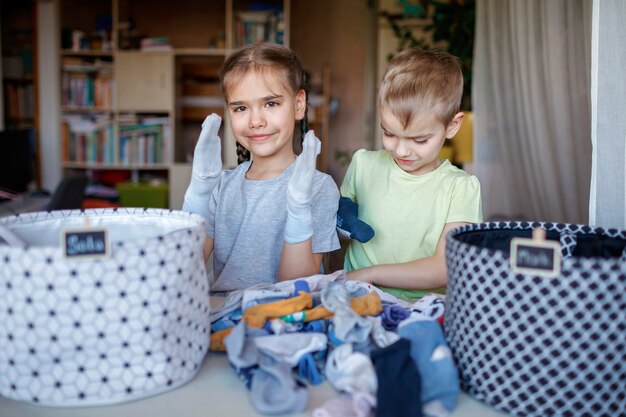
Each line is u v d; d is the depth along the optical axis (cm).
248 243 100
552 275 53
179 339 60
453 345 63
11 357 56
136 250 55
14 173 387
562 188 234
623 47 86
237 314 76
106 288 55
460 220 104
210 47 476
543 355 54
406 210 109
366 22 497
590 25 198
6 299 55
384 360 59
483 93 286
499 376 57
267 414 56
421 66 95
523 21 245
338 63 502
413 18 434
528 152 257
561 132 224
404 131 95
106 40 465
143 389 57
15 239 65
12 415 56
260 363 60
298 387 59
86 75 468
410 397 55
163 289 57
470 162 322
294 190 84
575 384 54
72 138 470
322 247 98
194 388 61
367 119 503
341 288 75
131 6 496
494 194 287
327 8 499
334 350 64
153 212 76
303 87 103
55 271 54
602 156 89
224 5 496
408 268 100
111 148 471
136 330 56
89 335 55
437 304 74
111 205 424
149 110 464
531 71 241
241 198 102
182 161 499
